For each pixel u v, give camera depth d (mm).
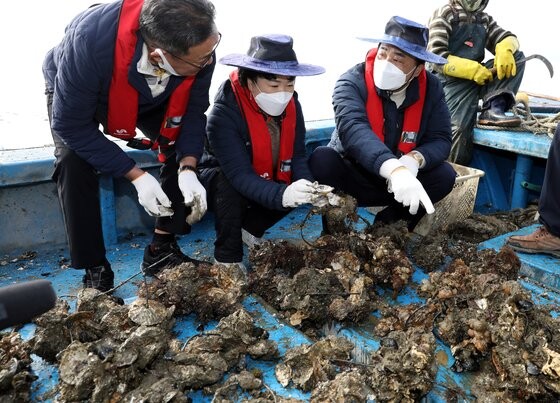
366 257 2104
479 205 3488
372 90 2270
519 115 3391
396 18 2137
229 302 1784
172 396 1332
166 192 2066
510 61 3139
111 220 2648
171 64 1558
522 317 1617
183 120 1992
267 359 1608
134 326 1595
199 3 1470
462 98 3188
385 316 1832
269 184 2045
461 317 1691
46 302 885
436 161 2307
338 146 2467
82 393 1330
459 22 3170
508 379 1481
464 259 2203
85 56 1584
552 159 2205
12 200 2432
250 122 2066
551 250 2297
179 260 2188
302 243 2748
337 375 1407
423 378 1435
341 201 2090
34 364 1562
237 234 2174
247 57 1962
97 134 1751
